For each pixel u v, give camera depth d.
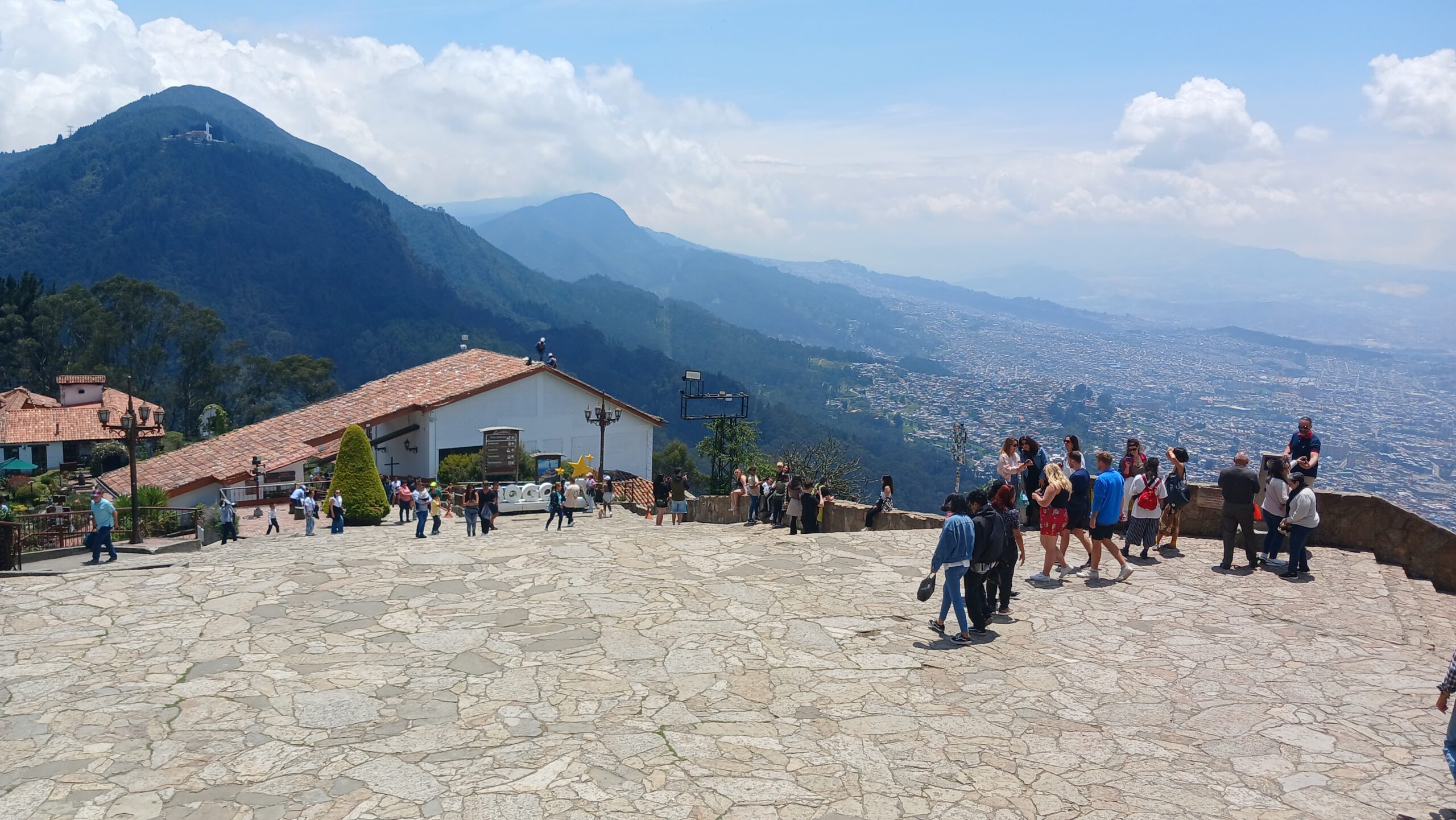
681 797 6.53
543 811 6.33
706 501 25.98
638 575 13.18
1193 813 6.24
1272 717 7.89
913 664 9.29
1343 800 6.39
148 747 7.46
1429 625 10.82
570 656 9.66
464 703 8.37
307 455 33.75
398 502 30.67
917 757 7.16
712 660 9.49
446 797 6.55
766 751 7.30
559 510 23.75
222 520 22.95
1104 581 12.16
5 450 55.66
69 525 23.12
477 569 13.72
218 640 10.29
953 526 9.78
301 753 7.31
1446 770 6.85
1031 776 6.84
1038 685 8.69
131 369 81.56
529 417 39.69
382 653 9.80
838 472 38.41
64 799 6.57
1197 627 10.31
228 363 93.00
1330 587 11.87
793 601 11.68
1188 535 15.01
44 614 11.34
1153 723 7.81
